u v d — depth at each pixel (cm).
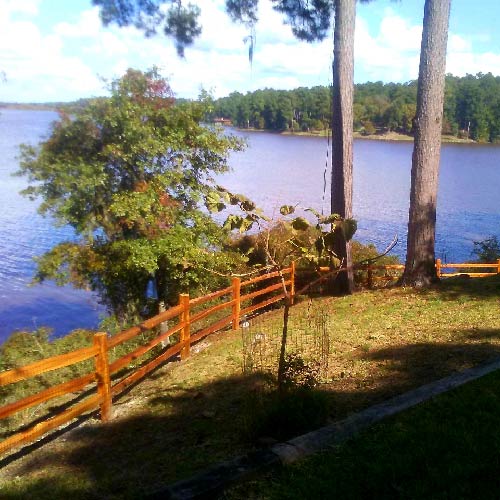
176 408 607
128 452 504
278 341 823
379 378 596
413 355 673
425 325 841
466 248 3141
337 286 1287
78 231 1131
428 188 1185
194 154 1228
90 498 416
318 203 3441
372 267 1362
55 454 531
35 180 1162
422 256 1206
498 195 4966
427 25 1124
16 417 716
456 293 1082
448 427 431
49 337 1300
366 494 352
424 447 402
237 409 559
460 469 369
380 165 6706
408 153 7869
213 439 492
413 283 1212
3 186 4053
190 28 1333
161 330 1122
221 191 478
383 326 868
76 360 551
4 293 2145
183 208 1203
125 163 1163
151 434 542
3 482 479
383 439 417
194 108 1211
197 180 1245
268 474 375
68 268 1171
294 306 1170
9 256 2519
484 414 452
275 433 459
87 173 1098
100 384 595
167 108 1181
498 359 610
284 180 4625
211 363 768
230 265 1216
